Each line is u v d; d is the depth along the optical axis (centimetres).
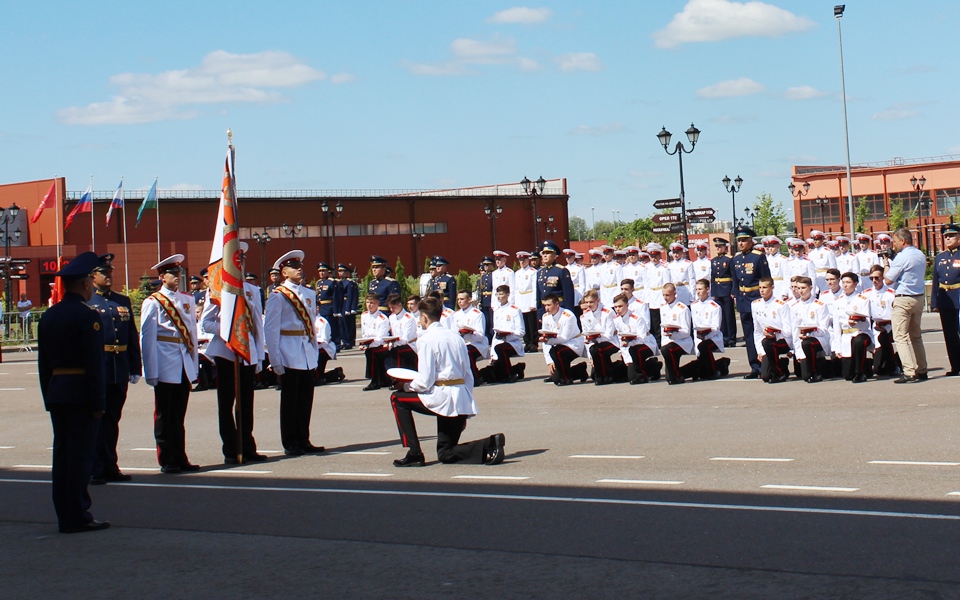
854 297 1697
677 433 1271
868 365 1722
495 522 827
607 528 788
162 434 1176
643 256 2945
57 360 877
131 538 836
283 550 769
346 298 2836
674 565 676
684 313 1839
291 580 686
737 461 1055
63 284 903
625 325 1872
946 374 1672
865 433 1190
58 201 6353
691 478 976
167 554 774
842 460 1033
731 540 733
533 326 2694
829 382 1691
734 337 2531
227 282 1220
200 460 1268
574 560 701
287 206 6969
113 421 1136
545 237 7912
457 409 1135
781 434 1218
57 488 867
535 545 747
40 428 1653
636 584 638
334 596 644
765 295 1761
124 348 1150
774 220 7956
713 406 1505
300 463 1205
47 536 857
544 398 1719
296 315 1275
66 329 876
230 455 1227
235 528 855
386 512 888
